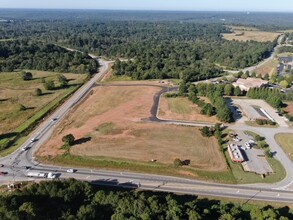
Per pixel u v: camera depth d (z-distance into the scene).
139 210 77.88
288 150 129.38
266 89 192.00
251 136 141.38
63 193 84.94
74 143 130.12
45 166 113.38
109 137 135.88
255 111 170.50
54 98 191.38
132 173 109.38
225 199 96.25
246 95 198.00
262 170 113.06
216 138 136.75
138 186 102.00
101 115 163.00
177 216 76.00
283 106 180.88
